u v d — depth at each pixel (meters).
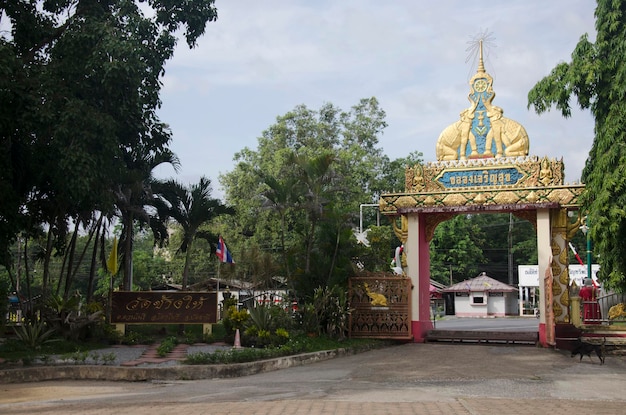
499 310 51.06
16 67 16.05
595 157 17.98
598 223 16.53
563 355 17.39
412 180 22.20
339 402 9.59
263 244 42.59
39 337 16.86
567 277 20.86
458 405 9.23
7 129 16.06
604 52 17.62
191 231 23.78
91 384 12.98
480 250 57.31
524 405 9.27
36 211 19.67
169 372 13.45
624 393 10.89
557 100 17.97
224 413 8.70
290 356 15.70
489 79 22.27
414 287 21.64
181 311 19.72
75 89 17.91
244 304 25.80
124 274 22.58
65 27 18.91
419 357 17.06
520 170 21.09
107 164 17.91
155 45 19.59
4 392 11.88
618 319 21.59
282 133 48.59
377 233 23.58
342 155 44.91
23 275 45.19
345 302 20.19
